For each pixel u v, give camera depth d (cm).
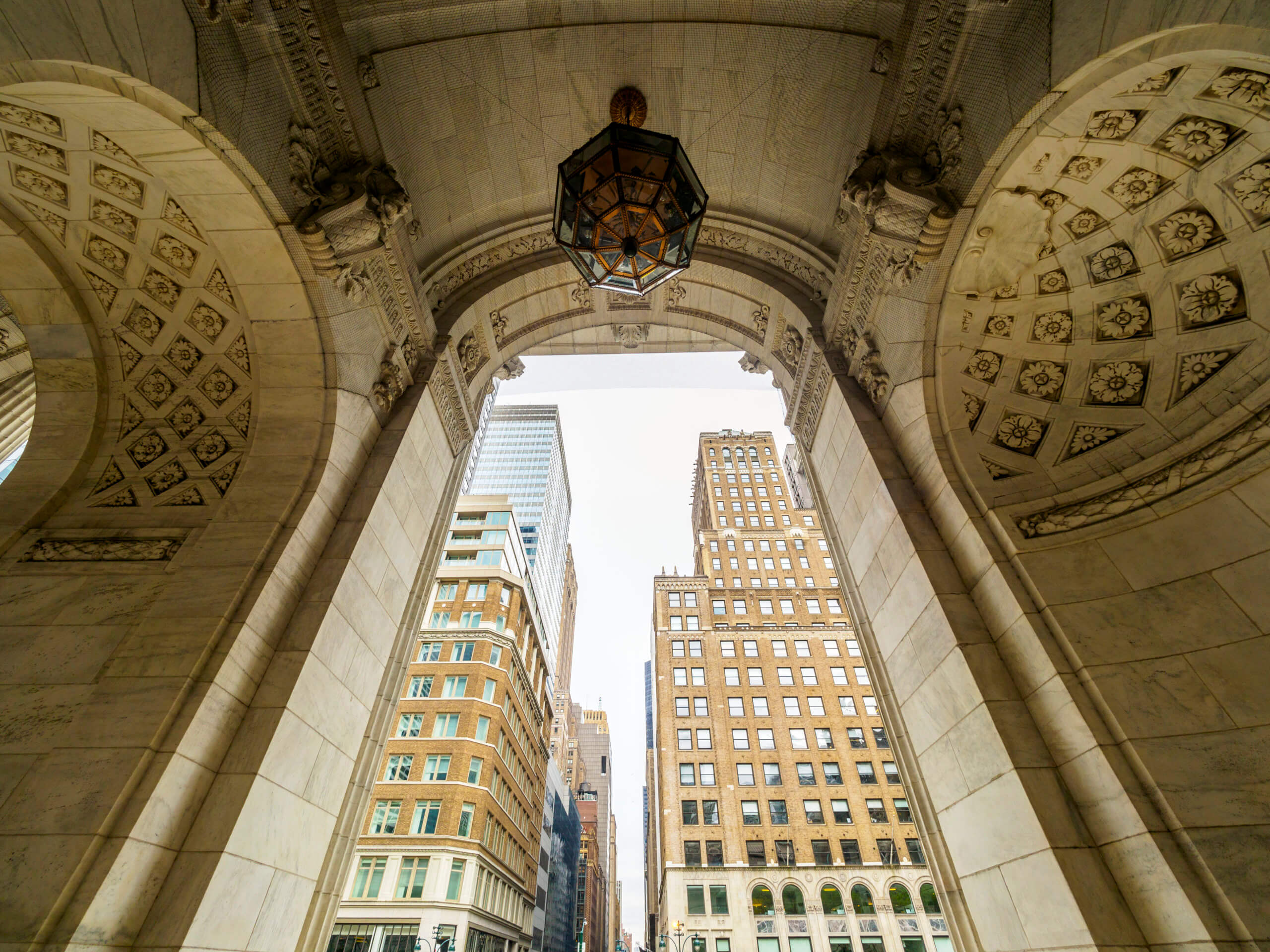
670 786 4550
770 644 5362
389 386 934
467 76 943
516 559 4984
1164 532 684
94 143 656
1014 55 681
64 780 509
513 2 877
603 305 1330
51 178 714
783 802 4450
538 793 5112
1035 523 742
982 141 733
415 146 968
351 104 811
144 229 761
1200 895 473
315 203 771
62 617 666
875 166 856
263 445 809
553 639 10538
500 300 1216
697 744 4803
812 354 1109
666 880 4106
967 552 763
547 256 1227
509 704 4009
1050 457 820
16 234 774
